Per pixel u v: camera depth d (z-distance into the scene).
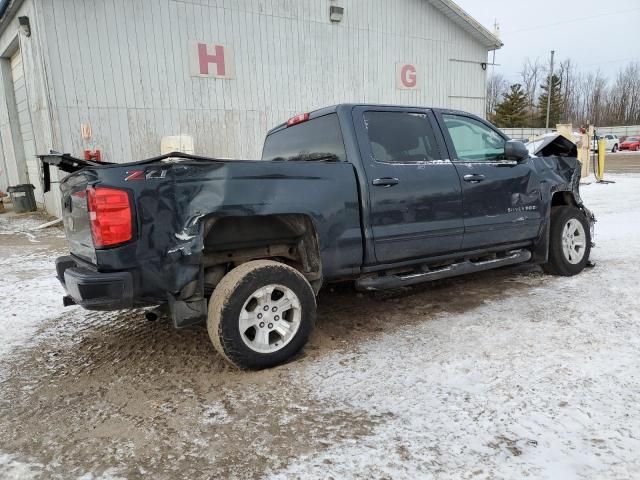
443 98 17.33
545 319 3.97
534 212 4.88
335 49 14.52
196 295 3.25
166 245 3.04
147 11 11.33
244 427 2.63
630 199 11.48
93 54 10.75
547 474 2.10
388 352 3.50
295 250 3.84
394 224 3.90
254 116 13.24
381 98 15.72
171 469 2.30
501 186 4.59
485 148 4.76
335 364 3.36
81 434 2.65
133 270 2.97
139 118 11.48
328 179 3.60
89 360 3.69
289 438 2.50
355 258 3.74
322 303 4.74
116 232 2.90
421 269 4.27
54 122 10.44
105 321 4.57
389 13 15.48
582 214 5.39
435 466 2.20
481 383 2.95
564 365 3.11
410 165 4.04
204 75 12.28
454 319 4.12
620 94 77.06
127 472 2.29
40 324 4.55
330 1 14.18
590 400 2.68
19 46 12.67
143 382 3.27
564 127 15.88
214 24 12.30
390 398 2.85
